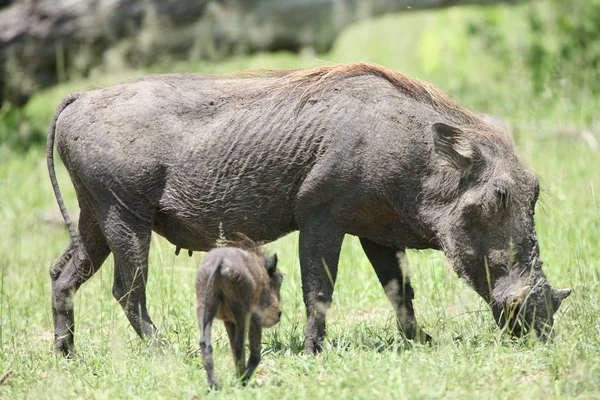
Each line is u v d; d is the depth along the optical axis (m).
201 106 24.94
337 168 23.61
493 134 23.55
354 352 22.89
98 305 30.91
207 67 58.56
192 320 27.94
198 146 24.62
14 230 40.84
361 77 24.38
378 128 23.58
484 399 18.73
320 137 23.84
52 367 23.98
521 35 58.50
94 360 24.58
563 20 56.44
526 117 47.19
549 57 54.09
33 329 29.81
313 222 24.08
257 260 20.81
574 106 48.06
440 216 23.41
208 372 19.86
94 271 26.64
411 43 71.00
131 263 25.09
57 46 55.03
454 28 62.16
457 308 27.09
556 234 32.22
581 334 22.59
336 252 24.08
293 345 24.61
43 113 61.94
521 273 22.95
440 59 61.47
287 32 56.78
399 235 24.59
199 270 19.66
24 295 33.22
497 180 22.83
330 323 26.97
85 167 25.05
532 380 20.19
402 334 24.66
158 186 24.97
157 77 25.81
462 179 23.14
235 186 24.44
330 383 20.27
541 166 39.12
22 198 45.00
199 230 25.22
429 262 31.05
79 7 54.69
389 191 23.58
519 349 22.30
